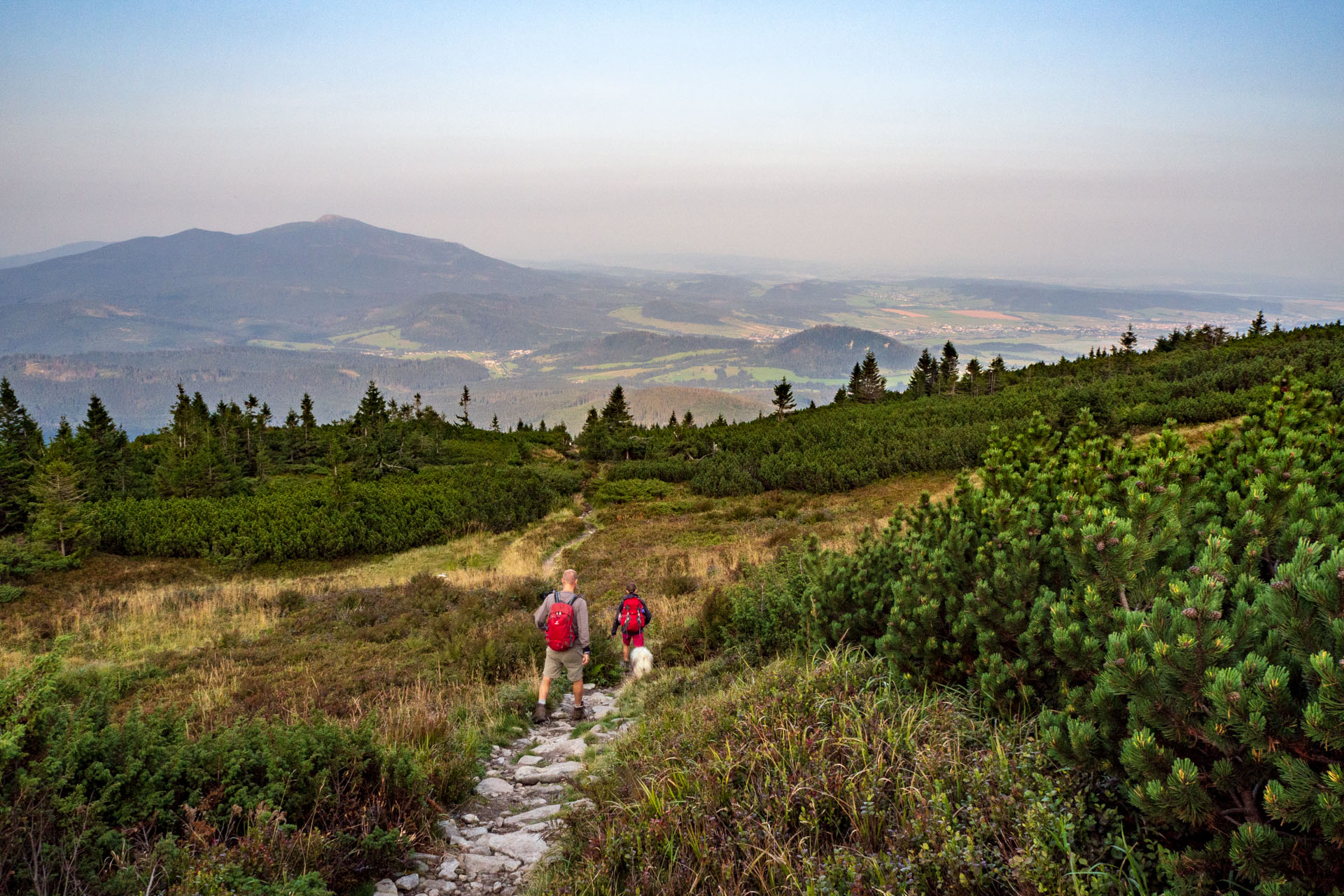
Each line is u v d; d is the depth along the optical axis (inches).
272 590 765.9
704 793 168.6
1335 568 107.7
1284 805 95.3
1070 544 165.6
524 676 430.6
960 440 1339.8
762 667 302.4
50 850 131.3
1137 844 119.0
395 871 182.2
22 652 546.6
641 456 2448.3
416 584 756.6
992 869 118.3
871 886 123.0
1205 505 194.9
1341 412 251.4
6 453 1209.4
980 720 175.5
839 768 158.4
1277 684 101.5
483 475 1772.9
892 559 283.4
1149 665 121.0
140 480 1647.4
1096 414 1181.7
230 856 149.9
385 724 285.9
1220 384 1326.3
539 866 177.0
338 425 2783.0
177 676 452.8
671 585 663.8
